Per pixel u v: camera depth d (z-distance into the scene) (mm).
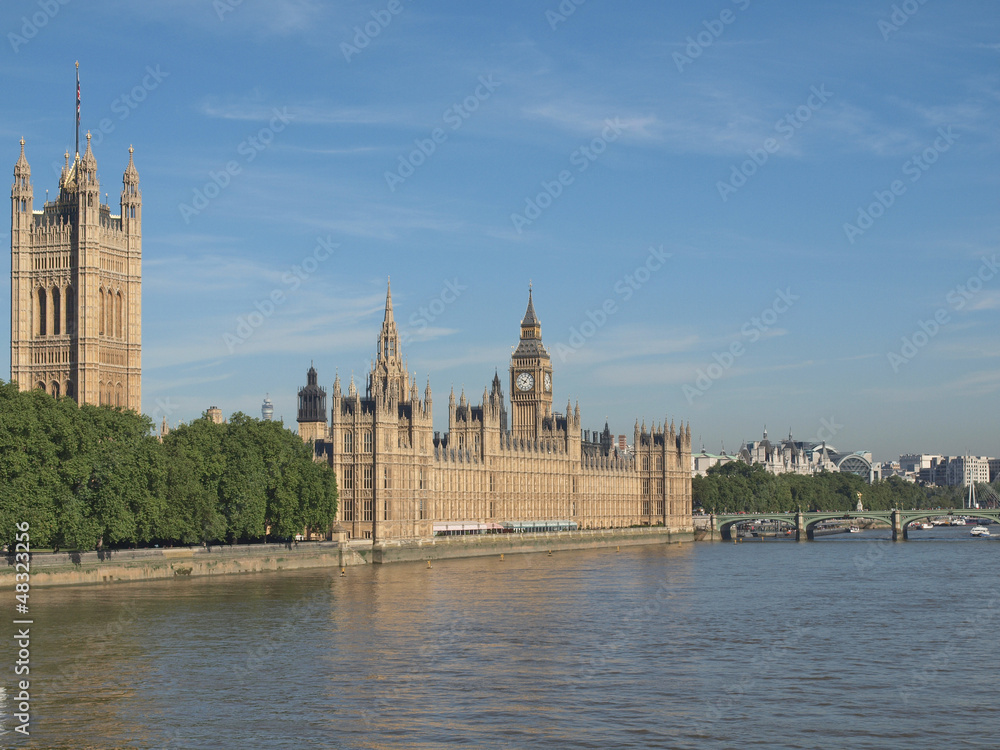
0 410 194625
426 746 109938
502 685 132125
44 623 165500
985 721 120125
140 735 112438
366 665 141125
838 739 113812
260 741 111062
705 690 131250
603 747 110250
